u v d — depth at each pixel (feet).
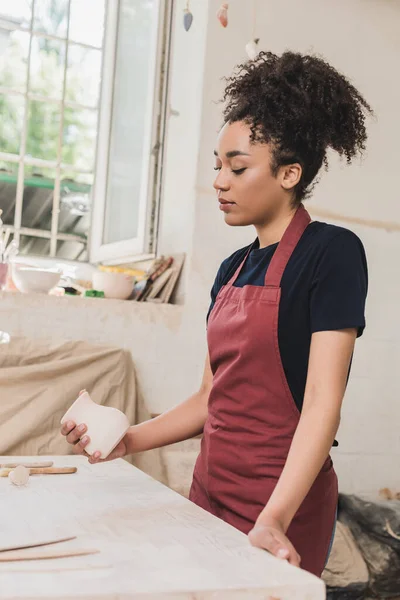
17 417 7.27
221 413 4.18
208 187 9.02
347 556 8.27
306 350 3.94
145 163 9.10
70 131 10.38
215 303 4.49
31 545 3.02
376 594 8.25
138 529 3.34
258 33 9.43
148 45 9.47
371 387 10.02
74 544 3.09
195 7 9.37
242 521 4.00
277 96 3.94
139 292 8.92
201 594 2.55
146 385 8.51
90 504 3.81
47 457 5.20
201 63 9.11
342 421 9.82
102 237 10.20
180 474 8.52
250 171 3.99
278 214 4.19
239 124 4.00
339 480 9.77
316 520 3.97
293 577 2.72
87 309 8.27
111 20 10.40
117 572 2.71
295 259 4.00
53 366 7.62
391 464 10.09
